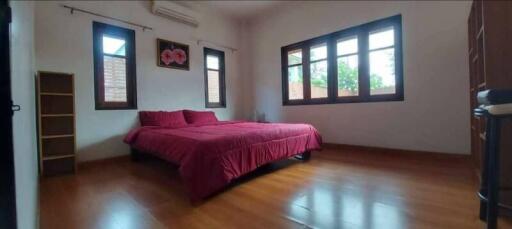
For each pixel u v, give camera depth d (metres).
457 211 1.55
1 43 0.55
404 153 3.24
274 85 4.89
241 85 5.29
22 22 1.01
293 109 4.58
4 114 0.56
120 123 3.38
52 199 1.93
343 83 3.89
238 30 5.23
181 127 3.25
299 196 1.91
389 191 1.94
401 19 3.22
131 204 1.82
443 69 2.91
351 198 1.83
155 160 3.42
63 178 2.54
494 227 1.12
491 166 1.12
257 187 2.15
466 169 2.49
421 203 1.69
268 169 2.74
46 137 2.56
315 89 4.28
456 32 2.81
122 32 3.45
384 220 1.47
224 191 2.06
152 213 1.66
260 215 1.60
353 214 1.57
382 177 2.31
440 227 1.36
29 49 1.55
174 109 4.04
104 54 3.28
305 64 4.37
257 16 5.07
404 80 3.22
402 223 1.43
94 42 3.18
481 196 1.32
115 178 2.53
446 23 2.87
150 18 3.74
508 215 1.47
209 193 1.90
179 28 4.14
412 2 3.12
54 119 2.85
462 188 1.95
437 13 2.93
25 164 0.92
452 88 2.86
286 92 4.73
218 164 2.00
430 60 3.00
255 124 3.51
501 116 1.06
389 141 3.38
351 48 3.78
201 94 4.48
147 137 2.81
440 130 2.96
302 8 4.36
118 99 3.42
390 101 3.36
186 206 1.77
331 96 4.01
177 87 4.09
